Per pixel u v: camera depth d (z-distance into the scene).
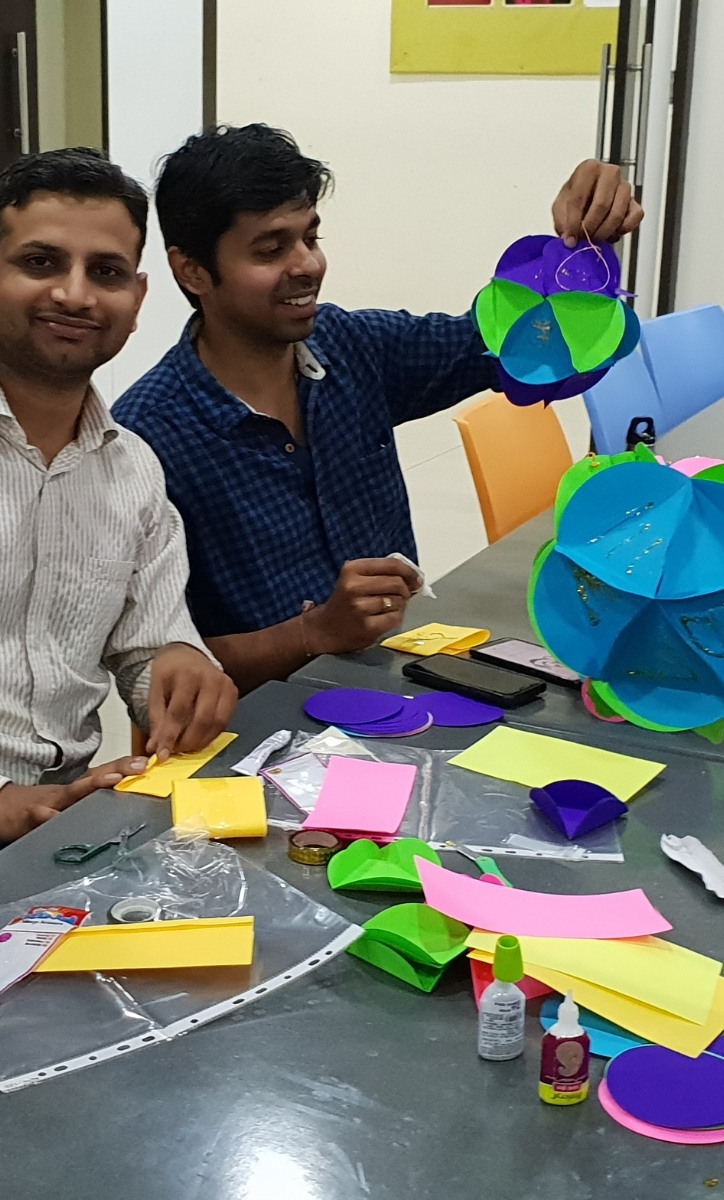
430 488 3.70
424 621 1.46
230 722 1.14
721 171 2.83
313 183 1.48
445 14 3.40
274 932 0.79
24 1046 0.68
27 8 2.70
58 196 1.14
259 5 3.58
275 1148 0.61
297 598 1.58
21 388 1.20
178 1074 0.66
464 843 0.92
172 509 1.35
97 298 1.16
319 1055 0.68
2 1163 0.59
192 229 1.48
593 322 1.21
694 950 0.78
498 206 3.53
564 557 1.15
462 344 1.73
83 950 0.76
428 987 0.74
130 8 2.72
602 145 2.53
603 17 3.25
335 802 0.97
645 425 1.81
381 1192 0.58
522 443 2.12
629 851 0.91
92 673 1.29
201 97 2.72
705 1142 0.62
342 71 3.56
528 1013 0.72
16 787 1.07
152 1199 0.57
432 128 3.52
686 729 1.13
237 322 1.51
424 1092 0.65
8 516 1.19
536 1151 0.61
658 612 1.11
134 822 0.94
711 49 2.76
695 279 2.91
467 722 1.15
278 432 1.56
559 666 1.28
